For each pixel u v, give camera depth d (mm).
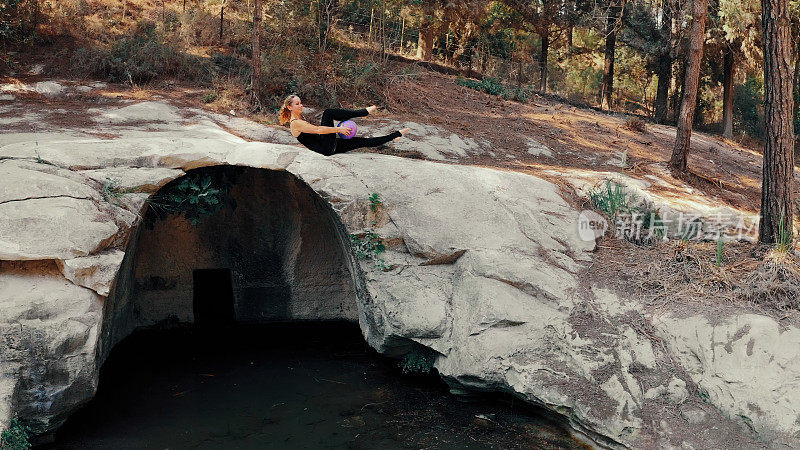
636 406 6863
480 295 7922
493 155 11977
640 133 16172
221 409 7770
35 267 7023
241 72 14000
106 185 8000
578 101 26141
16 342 6469
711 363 7055
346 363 9227
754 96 27594
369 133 11688
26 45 14094
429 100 15117
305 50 15492
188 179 9180
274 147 8938
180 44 14828
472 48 21969
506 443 7008
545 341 7590
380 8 18547
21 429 6406
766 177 8445
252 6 17125
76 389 6844
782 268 7859
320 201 10133
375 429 7285
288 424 7395
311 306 11133
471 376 7539
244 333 10578
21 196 7203
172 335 10445
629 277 8344
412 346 8664
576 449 6906
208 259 10953
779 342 6902
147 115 11352
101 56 13625
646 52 23469
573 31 28641
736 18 19031
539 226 8969
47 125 10281
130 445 6910
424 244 8438
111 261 7273
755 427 6516
